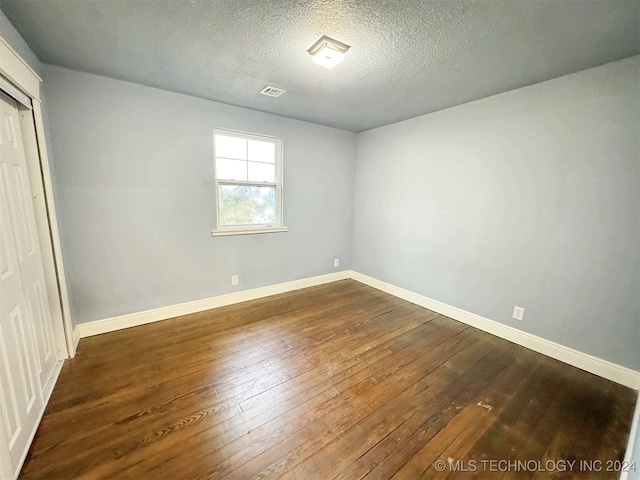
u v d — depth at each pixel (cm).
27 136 172
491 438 149
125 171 244
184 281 288
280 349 230
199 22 152
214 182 294
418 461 135
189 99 267
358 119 336
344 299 349
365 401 174
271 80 227
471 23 149
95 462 129
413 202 335
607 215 198
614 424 160
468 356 228
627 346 195
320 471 128
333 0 133
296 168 355
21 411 133
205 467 128
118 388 178
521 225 242
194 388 180
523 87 232
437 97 258
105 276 245
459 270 293
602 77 193
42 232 185
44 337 177
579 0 129
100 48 180
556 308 226
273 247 351
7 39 147
